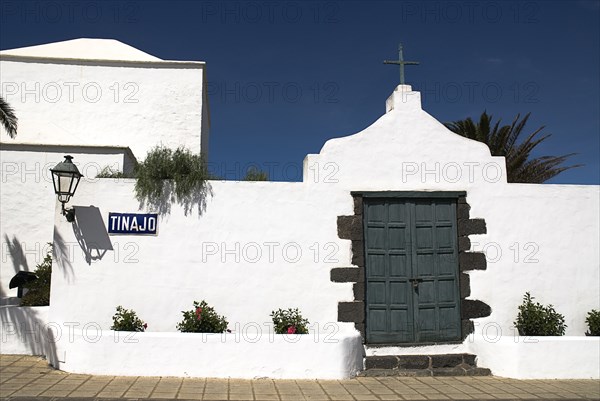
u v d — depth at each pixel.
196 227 8.80
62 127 15.15
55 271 8.49
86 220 8.62
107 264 8.59
